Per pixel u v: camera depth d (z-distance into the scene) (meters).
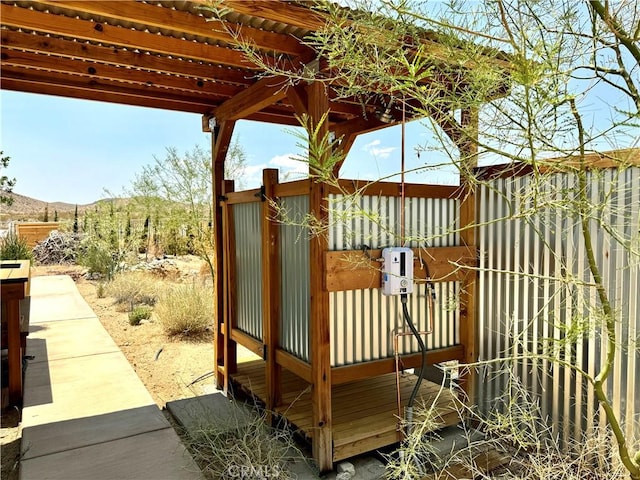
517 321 2.68
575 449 2.51
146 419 3.10
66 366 4.20
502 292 2.98
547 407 2.72
